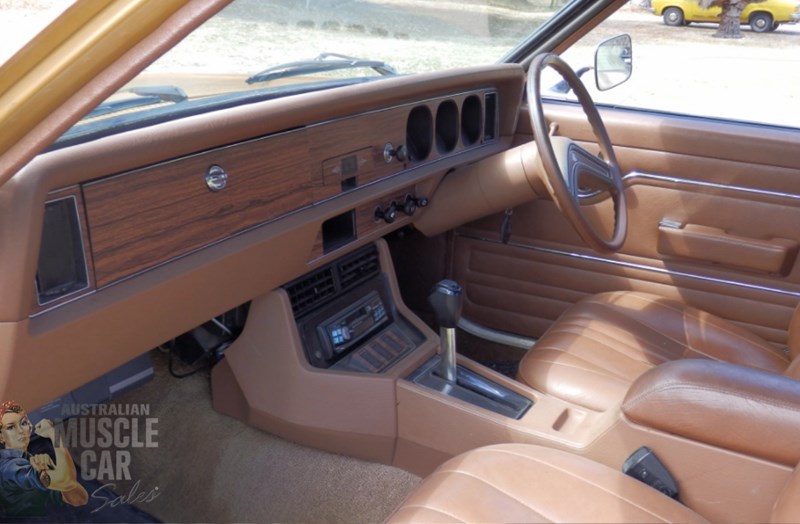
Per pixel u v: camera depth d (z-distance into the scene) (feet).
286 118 4.95
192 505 5.68
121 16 2.45
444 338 5.69
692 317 6.31
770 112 7.61
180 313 4.75
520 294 8.07
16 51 2.54
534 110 5.73
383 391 5.73
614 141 7.32
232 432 6.23
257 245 4.99
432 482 3.99
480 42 7.54
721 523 3.89
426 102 6.55
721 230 7.08
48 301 3.84
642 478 4.00
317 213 5.50
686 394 3.87
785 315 6.96
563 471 3.88
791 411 3.64
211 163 4.58
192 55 4.89
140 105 4.56
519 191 6.59
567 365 5.68
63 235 3.85
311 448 6.06
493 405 5.49
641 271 7.48
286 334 5.80
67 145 3.95
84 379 4.40
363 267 6.57
